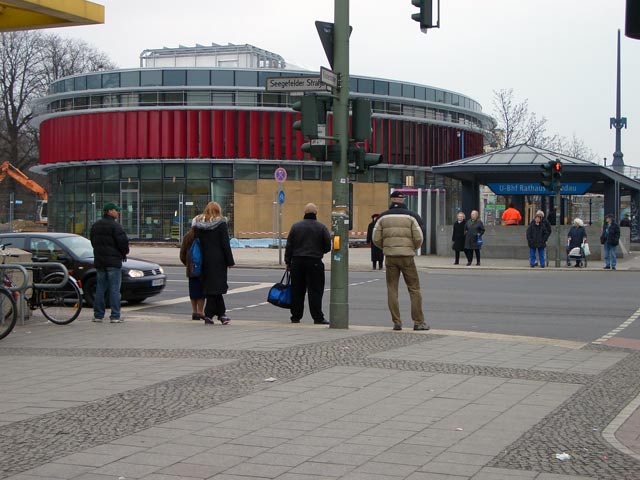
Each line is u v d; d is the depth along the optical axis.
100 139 49.06
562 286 22.84
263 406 7.41
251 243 47.28
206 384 8.38
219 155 47.94
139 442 6.22
